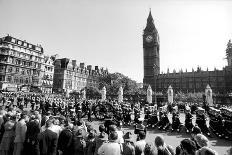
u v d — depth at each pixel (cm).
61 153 762
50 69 10031
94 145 793
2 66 7650
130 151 612
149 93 4688
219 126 1584
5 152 933
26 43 8762
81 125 947
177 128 1834
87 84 12625
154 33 14725
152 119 2033
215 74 12194
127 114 2189
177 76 13362
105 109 2503
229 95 5850
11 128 952
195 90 12606
